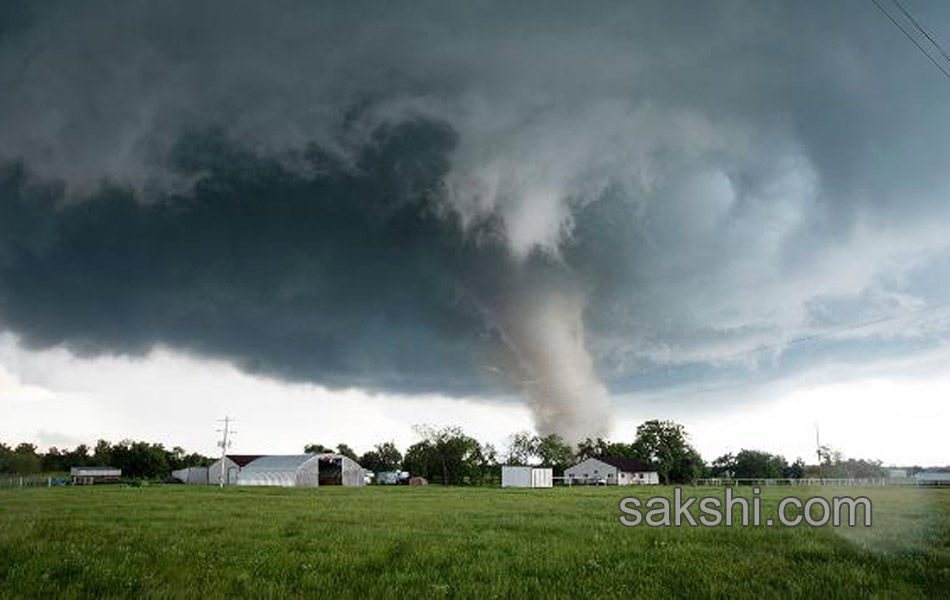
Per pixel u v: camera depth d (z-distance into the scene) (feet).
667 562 52.54
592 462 453.17
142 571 47.32
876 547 57.67
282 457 392.68
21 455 406.62
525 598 39.73
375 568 51.16
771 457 511.40
